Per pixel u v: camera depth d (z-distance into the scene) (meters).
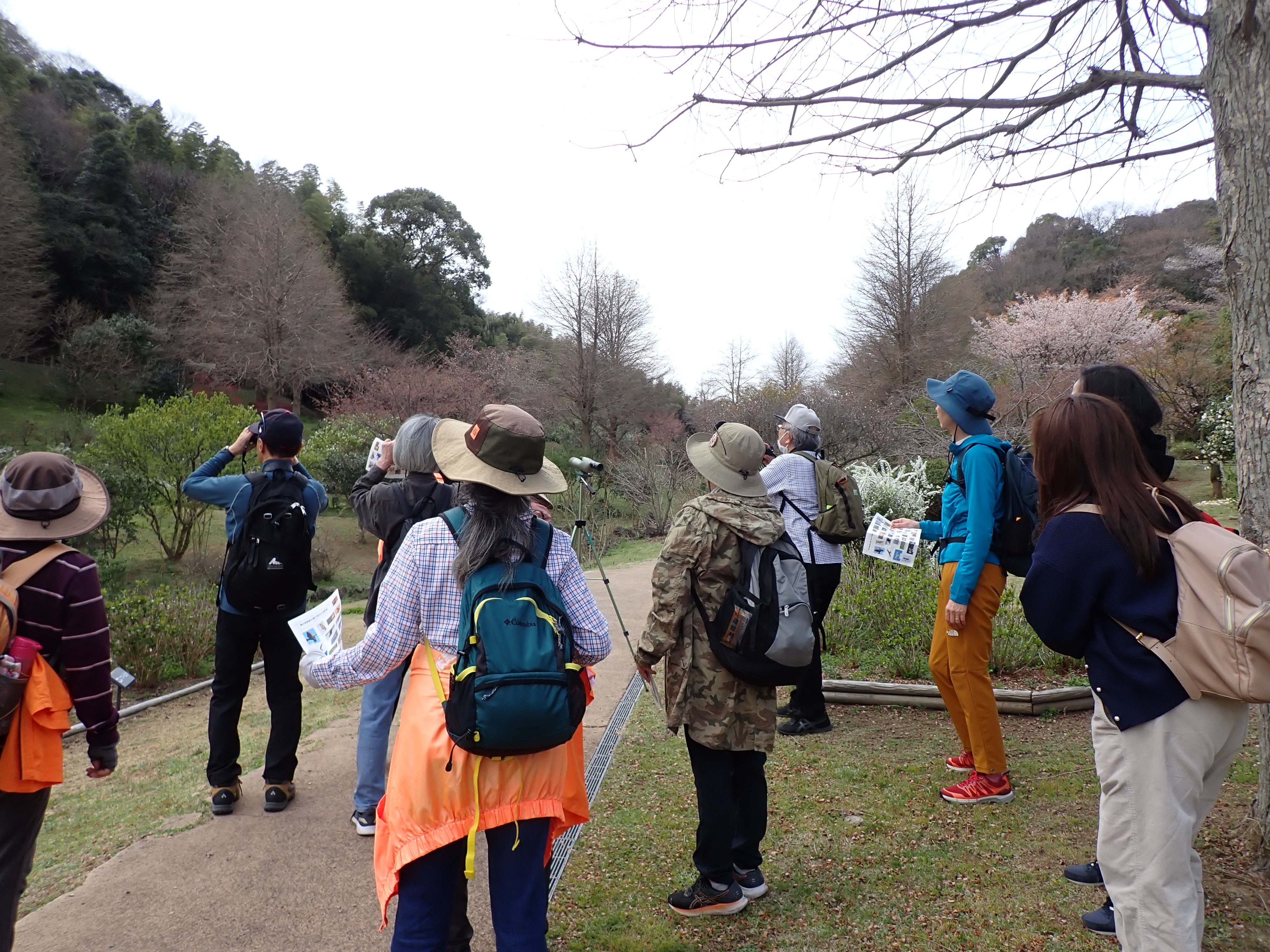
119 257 35.59
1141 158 3.63
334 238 44.34
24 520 2.29
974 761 3.36
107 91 48.38
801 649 2.52
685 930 2.58
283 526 3.44
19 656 2.14
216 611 7.22
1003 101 3.34
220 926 2.71
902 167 3.83
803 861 2.98
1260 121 2.49
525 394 30.08
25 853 2.22
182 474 12.23
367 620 3.15
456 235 49.72
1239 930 2.36
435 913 1.84
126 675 4.04
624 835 3.24
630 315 30.66
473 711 1.76
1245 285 2.55
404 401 28.08
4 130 30.97
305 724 4.96
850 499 4.14
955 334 31.97
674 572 2.58
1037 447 2.17
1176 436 21.19
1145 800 1.90
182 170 41.94
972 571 3.15
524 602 1.87
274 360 32.47
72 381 29.75
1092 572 1.96
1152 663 1.89
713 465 2.68
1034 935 2.44
